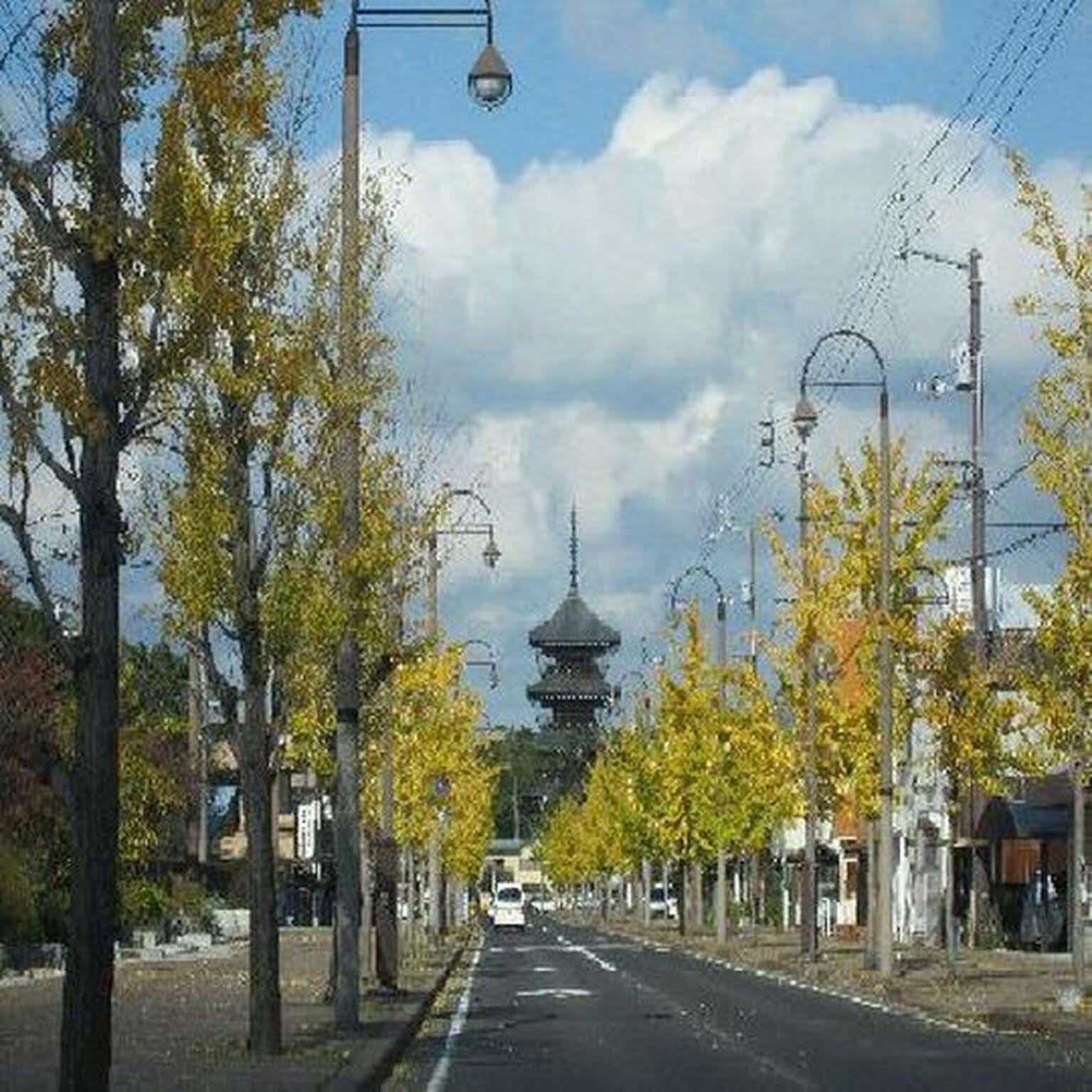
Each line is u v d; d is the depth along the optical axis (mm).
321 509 33594
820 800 75500
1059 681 47344
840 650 76375
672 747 108125
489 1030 45344
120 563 20703
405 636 56062
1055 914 77188
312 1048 35875
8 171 19734
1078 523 46281
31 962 67500
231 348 31172
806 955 75062
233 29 20688
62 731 48562
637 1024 47188
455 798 98375
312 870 138125
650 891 150125
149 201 20297
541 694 193625
